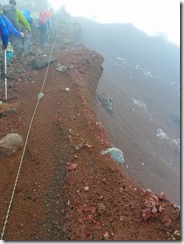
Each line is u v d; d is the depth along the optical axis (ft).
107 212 16.72
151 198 17.62
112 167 20.13
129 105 91.97
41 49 55.36
